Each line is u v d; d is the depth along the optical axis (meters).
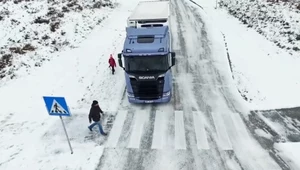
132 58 13.43
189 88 16.33
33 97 15.60
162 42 13.83
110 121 13.74
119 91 16.19
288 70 17.31
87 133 12.97
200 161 11.15
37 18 24.56
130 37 14.45
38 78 17.31
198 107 14.67
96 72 18.08
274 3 25.70
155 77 13.55
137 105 14.99
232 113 14.10
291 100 14.81
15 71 17.77
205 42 22.02
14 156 11.58
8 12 25.31
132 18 16.72
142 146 12.06
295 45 19.62
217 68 18.25
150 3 21.34
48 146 12.16
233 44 21.25
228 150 11.70
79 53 20.47
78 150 11.88
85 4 30.09
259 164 10.86
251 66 18.06
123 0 35.41
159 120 13.77
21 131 13.10
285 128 12.91
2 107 14.83
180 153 11.60
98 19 26.80
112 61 17.39
